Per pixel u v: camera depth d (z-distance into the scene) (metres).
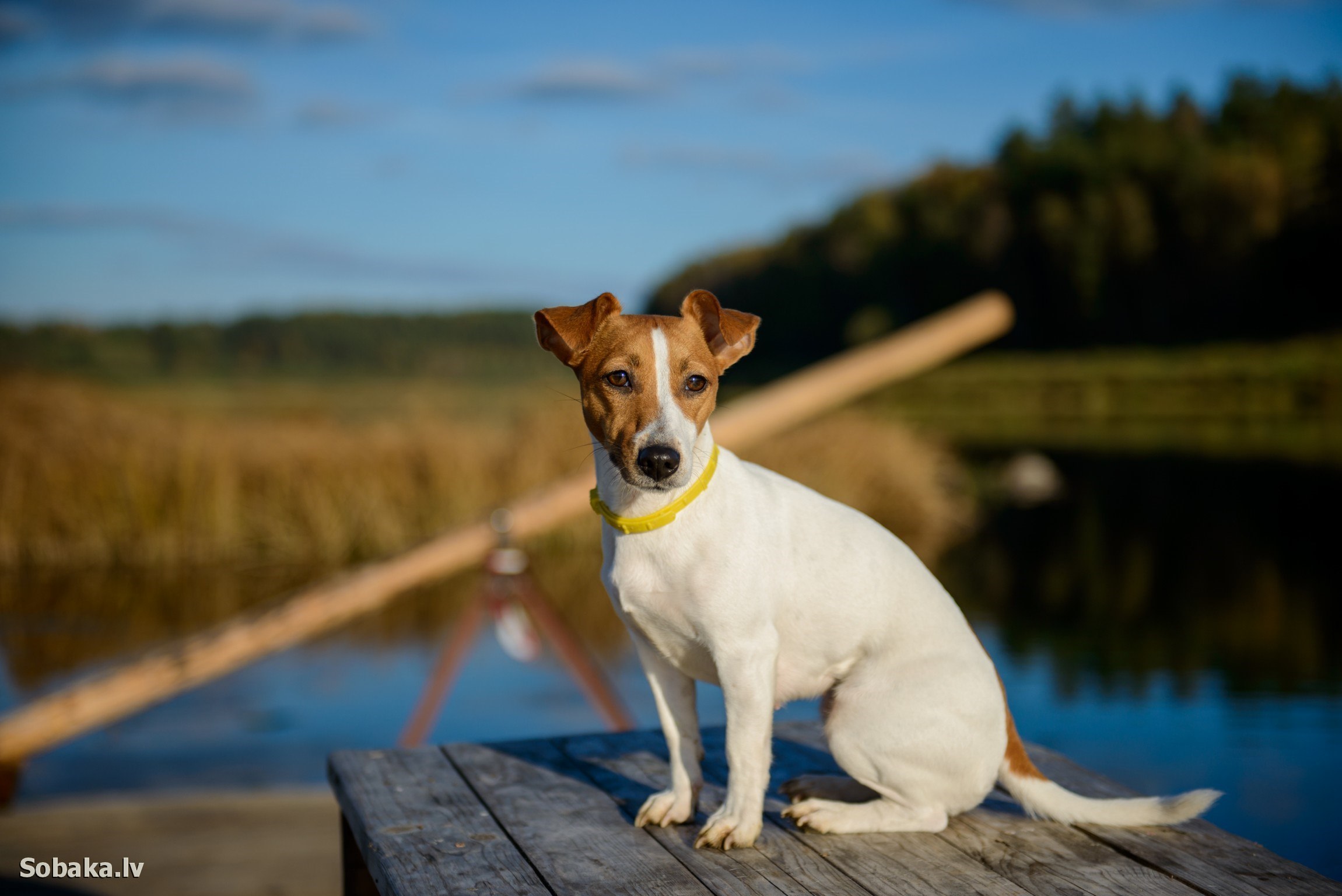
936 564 11.33
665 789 3.15
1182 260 48.25
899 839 2.76
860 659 2.87
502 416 15.56
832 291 58.47
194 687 7.44
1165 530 13.26
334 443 13.57
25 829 5.03
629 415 2.64
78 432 13.14
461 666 8.00
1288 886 2.45
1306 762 5.57
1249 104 53.09
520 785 3.19
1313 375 37.28
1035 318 51.62
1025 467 17.72
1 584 10.86
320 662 8.15
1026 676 7.29
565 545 12.42
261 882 4.42
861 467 13.80
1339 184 44.34
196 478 12.53
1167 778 5.42
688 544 2.66
